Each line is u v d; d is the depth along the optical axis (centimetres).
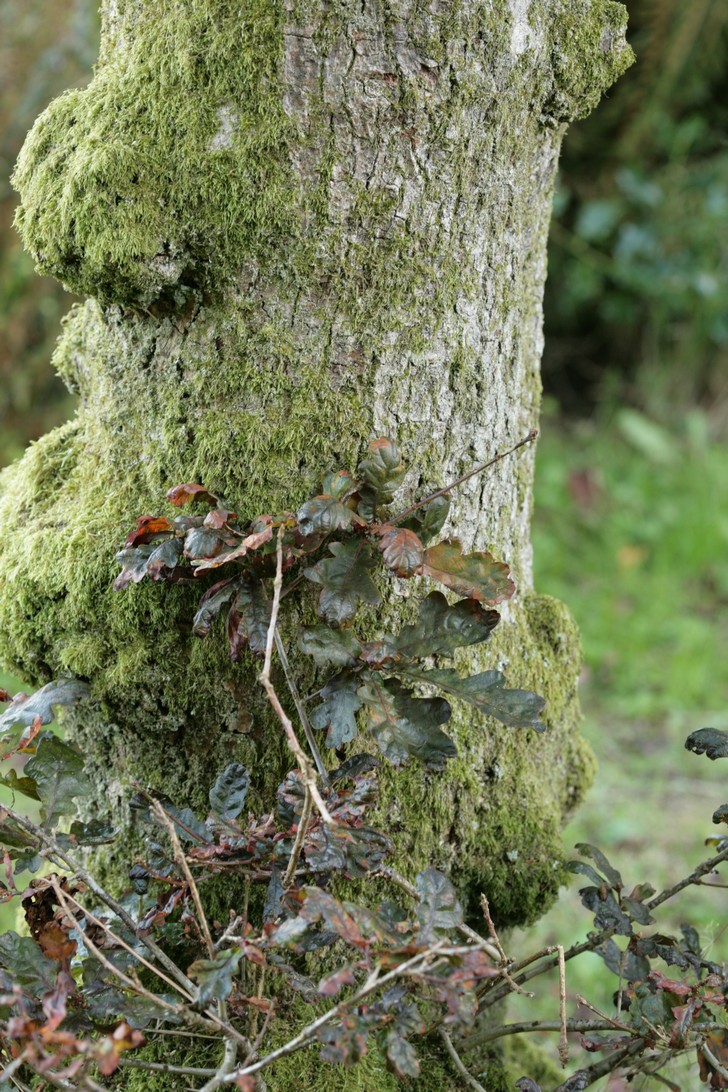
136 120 195
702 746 199
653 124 482
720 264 518
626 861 280
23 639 204
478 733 209
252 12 193
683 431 551
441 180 198
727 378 559
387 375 200
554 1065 229
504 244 204
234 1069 189
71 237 194
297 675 200
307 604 200
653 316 550
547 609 218
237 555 187
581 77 203
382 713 192
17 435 423
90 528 202
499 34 196
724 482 492
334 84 194
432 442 203
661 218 508
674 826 299
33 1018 185
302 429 199
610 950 201
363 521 192
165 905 193
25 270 400
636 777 328
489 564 193
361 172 196
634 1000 199
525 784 212
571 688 219
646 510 493
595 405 594
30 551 204
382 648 191
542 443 538
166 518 195
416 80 195
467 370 203
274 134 194
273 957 194
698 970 199
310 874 192
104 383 206
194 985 192
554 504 493
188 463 201
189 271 198
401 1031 182
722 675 386
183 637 201
